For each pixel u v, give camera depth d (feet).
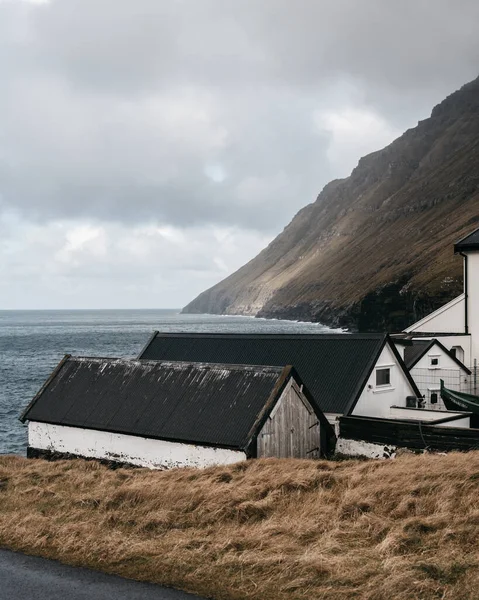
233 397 90.33
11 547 51.08
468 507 53.62
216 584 42.86
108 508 61.00
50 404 104.73
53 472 81.35
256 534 51.03
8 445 156.87
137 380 101.81
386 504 56.34
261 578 43.29
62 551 49.42
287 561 45.16
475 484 58.65
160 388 98.07
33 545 50.93
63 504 63.26
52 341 635.25
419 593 39.83
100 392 102.83
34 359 432.66
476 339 150.00
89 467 87.30
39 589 42.68
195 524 55.31
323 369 110.63
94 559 47.80
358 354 110.11
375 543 48.67
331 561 44.57
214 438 85.20
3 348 532.32
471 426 109.81
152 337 138.00
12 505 64.64
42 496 67.56
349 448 95.30
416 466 69.21
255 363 118.32
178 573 44.70
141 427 92.27
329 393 104.99
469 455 73.41
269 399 86.58
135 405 97.04
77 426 98.27
